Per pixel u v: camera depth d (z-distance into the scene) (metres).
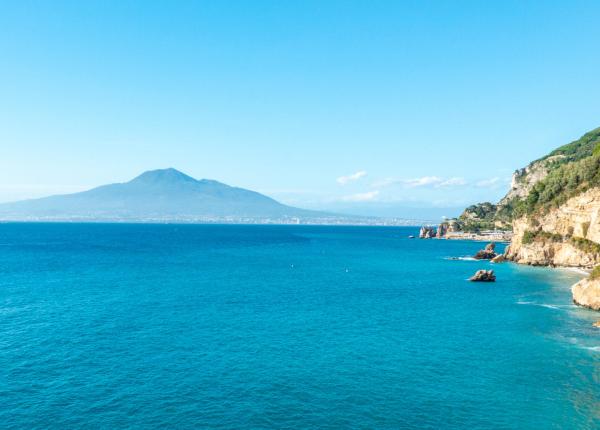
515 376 42.88
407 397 38.25
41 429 32.78
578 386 40.59
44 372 43.28
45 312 69.00
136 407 36.19
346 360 47.25
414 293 90.25
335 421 34.19
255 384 40.75
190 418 34.47
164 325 61.41
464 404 37.03
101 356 48.03
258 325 61.84
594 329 60.12
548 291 92.44
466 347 51.94
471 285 101.75
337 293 89.69
